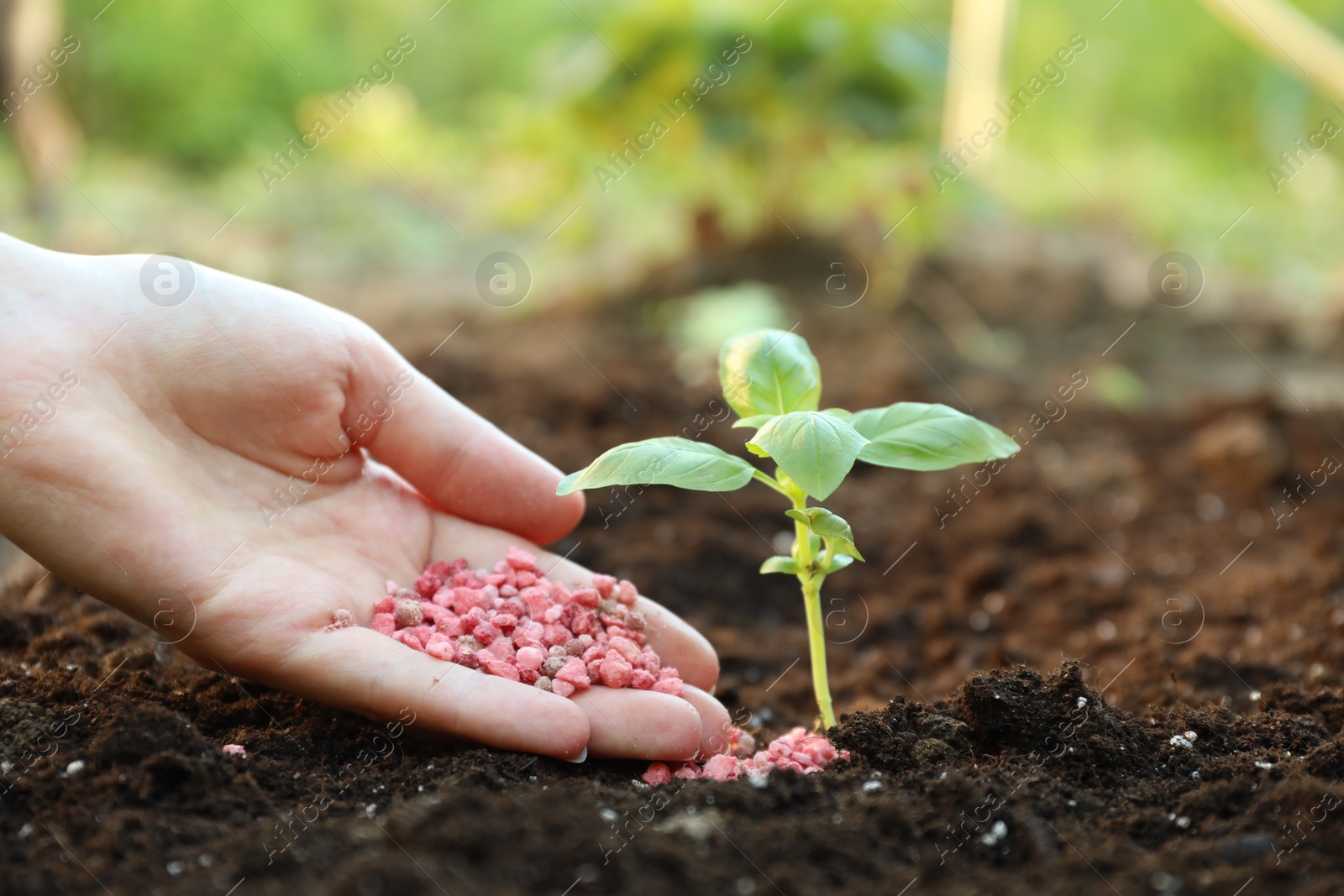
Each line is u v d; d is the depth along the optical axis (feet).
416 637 2.07
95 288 2.08
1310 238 4.77
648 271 4.11
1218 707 2.12
